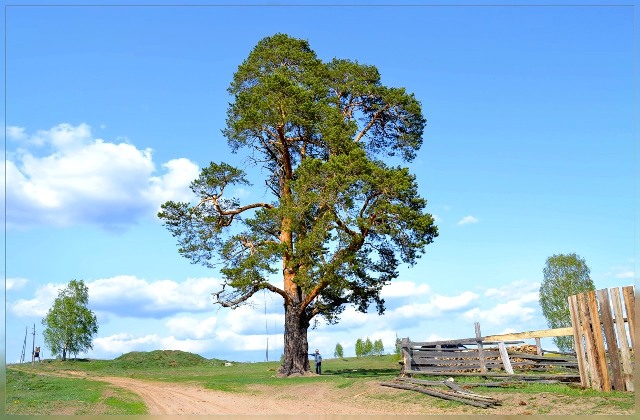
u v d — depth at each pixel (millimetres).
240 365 53656
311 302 37500
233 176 36438
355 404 20953
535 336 22406
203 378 36188
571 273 36312
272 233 36031
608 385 17453
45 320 62500
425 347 25312
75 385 28562
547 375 21406
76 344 62719
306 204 33188
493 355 24625
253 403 22453
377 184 32688
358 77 38438
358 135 38875
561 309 35750
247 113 34438
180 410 19688
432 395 20172
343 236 33125
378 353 59562
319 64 38219
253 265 34000
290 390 26422
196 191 36625
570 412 15125
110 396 23828
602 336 17844
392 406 19547
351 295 37375
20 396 22031
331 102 37781
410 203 33031
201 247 36031
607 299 17391
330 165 32562
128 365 53750
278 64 38719
